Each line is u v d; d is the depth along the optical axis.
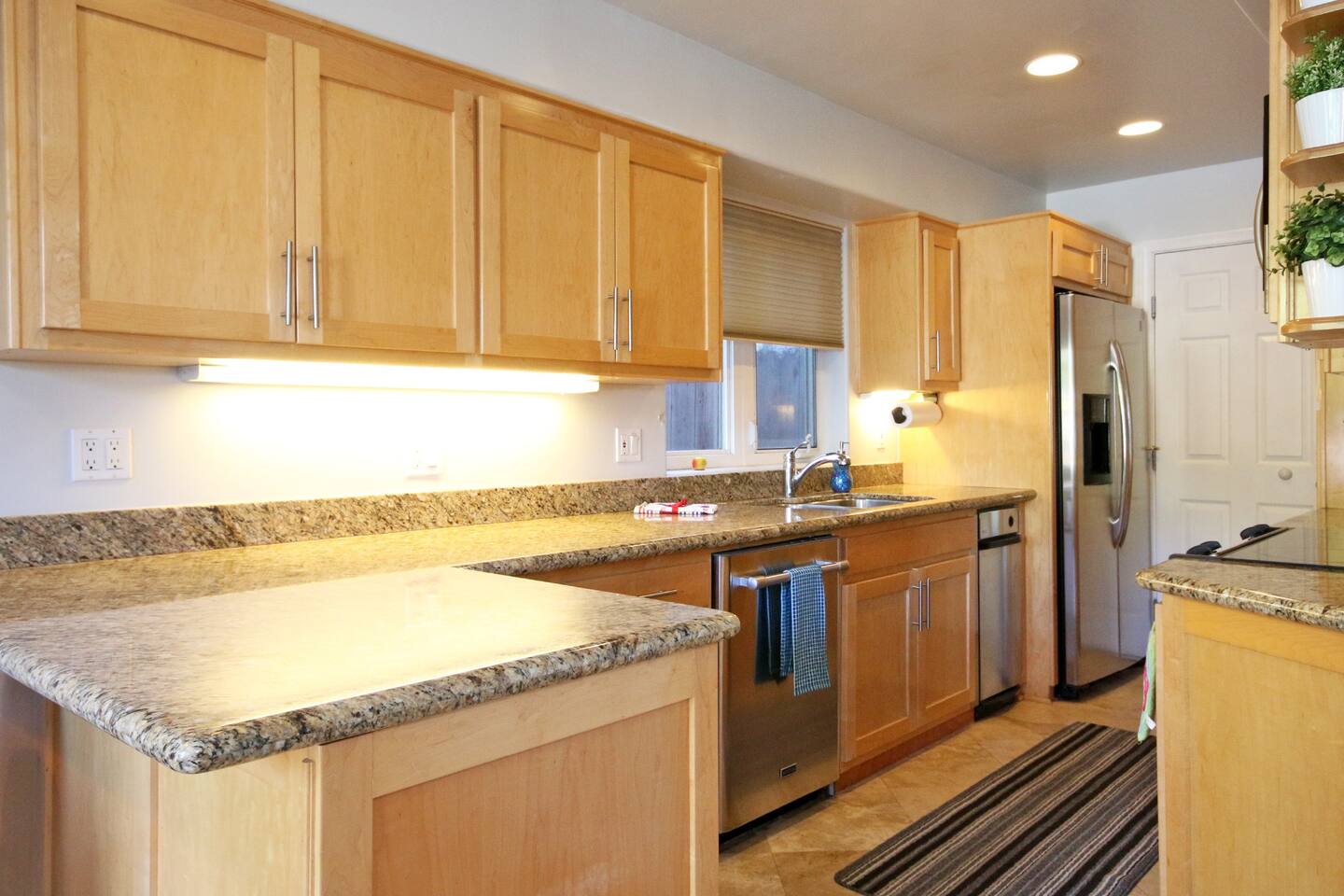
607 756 1.07
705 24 2.73
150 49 1.64
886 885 2.23
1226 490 4.29
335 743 0.80
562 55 2.46
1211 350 4.32
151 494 1.96
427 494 2.40
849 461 3.58
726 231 3.39
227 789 0.94
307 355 1.86
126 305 1.61
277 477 2.15
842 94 3.30
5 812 1.42
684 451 3.37
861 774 2.93
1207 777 1.57
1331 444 2.92
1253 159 4.17
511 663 0.95
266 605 1.29
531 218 2.26
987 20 2.72
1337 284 1.71
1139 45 2.91
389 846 0.85
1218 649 1.55
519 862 0.97
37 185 1.52
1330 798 1.36
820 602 2.57
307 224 1.84
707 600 2.34
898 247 3.81
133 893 1.17
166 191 1.66
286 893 0.84
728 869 2.31
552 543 2.11
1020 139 3.85
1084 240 4.00
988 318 3.90
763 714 2.47
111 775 1.23
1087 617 3.82
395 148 1.99
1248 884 1.50
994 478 3.90
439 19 2.19
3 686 1.41
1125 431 4.02
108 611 1.25
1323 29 1.79
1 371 1.76
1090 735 3.32
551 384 2.54
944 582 3.27
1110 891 2.19
